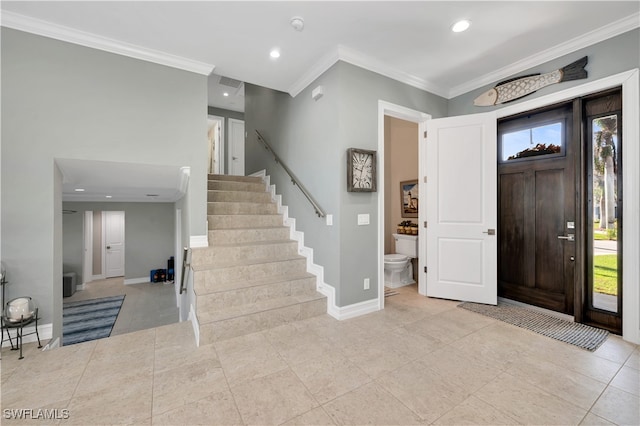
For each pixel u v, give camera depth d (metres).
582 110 2.70
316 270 3.28
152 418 1.53
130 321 4.82
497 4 2.15
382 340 2.42
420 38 2.61
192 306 2.92
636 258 2.33
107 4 2.11
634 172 2.33
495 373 1.93
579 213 2.73
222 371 1.97
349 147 2.90
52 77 2.40
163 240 7.38
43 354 2.18
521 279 3.25
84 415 1.55
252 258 3.38
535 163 3.12
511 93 3.14
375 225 3.13
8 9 2.15
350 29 2.47
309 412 1.58
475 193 3.28
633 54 2.34
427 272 3.57
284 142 4.16
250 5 2.14
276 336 2.50
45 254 2.38
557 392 1.73
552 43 2.71
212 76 5.31
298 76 3.37
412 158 4.67
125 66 2.68
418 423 1.49
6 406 1.61
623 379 1.85
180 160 2.95
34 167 2.34
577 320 2.74
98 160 2.57
